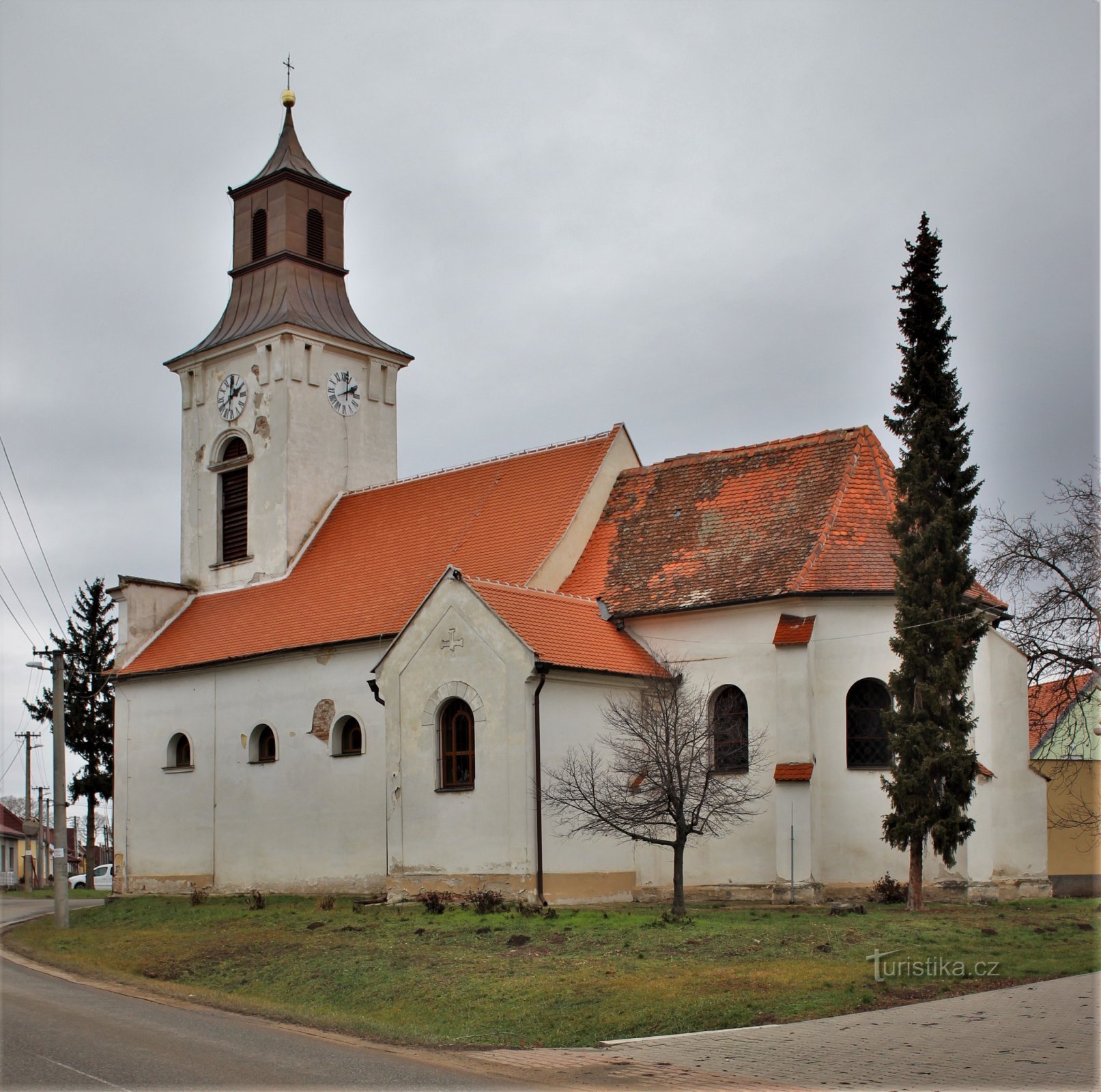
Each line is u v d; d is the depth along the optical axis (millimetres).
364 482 53438
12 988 24000
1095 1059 16469
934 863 34906
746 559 37781
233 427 53094
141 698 50125
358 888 41125
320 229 54812
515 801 34344
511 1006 21578
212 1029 19609
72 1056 16859
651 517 41594
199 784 47312
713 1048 18000
